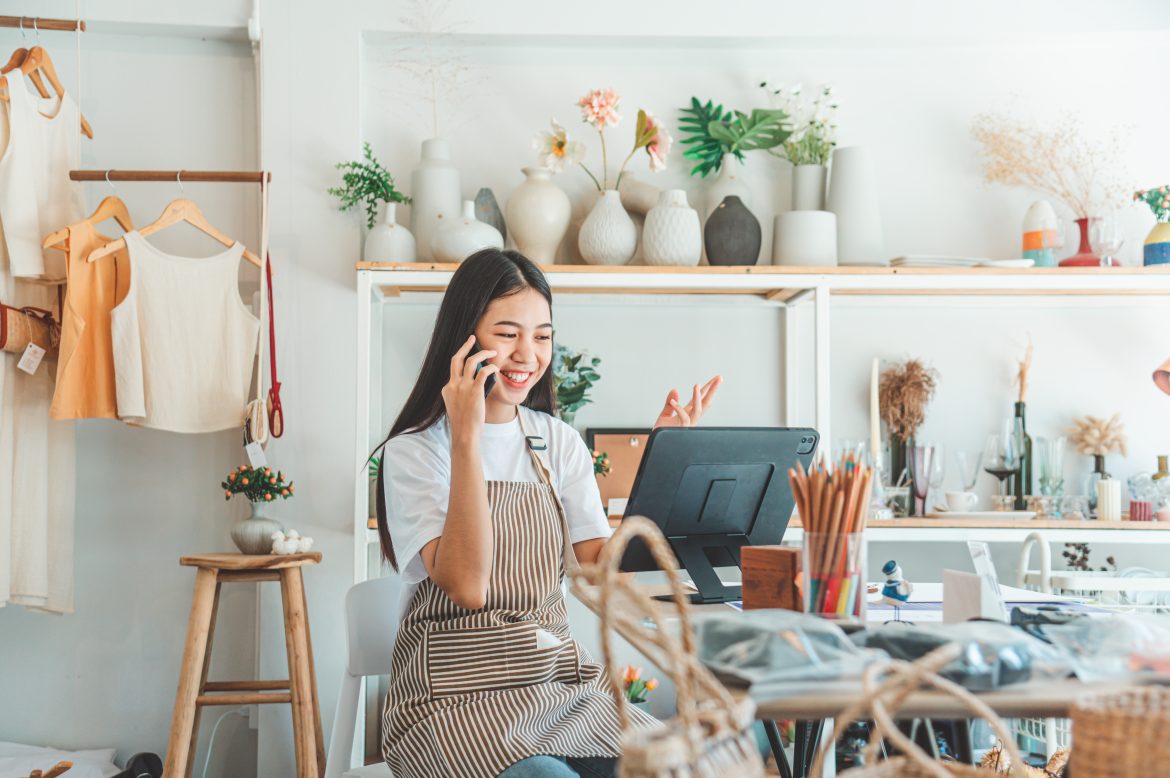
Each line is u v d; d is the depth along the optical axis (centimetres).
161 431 311
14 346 264
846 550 116
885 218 329
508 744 148
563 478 191
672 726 78
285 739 294
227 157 316
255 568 261
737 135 310
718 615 96
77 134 289
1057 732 249
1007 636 95
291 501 300
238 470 274
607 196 300
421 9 310
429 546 168
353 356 304
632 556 163
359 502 273
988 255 328
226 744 306
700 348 324
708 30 315
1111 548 324
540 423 194
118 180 286
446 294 184
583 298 316
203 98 316
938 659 80
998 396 326
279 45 307
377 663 194
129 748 306
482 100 323
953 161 329
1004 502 311
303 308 304
